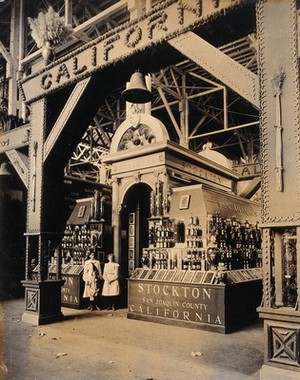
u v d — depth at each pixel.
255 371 5.25
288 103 4.86
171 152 11.27
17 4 13.50
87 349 6.34
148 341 6.93
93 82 7.73
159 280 8.77
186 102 16.59
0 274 12.18
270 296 4.84
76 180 12.97
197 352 6.18
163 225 9.55
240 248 9.79
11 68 12.98
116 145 12.32
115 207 11.96
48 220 8.62
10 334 7.29
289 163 4.80
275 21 5.03
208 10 5.68
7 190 12.30
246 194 15.03
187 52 5.93
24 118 12.10
